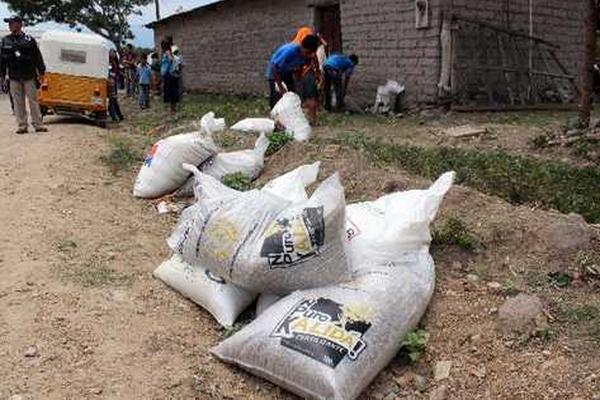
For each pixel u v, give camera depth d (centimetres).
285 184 452
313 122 1020
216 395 334
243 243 378
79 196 638
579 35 1358
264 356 332
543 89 1291
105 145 903
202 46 2022
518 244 451
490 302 397
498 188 604
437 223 481
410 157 727
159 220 584
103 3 3120
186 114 1323
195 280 414
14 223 549
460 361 355
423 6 1187
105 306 411
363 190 573
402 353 359
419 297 374
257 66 1762
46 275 450
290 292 369
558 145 838
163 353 367
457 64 1188
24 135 1025
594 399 309
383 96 1255
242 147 756
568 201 574
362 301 346
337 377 312
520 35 1252
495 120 1097
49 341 371
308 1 1512
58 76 1157
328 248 358
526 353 349
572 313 373
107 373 346
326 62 1232
